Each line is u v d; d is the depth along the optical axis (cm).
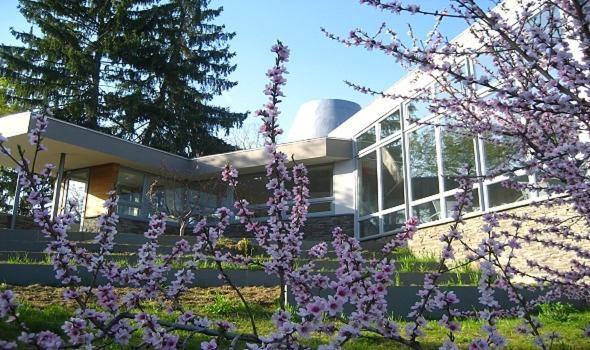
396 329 230
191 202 1382
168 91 2548
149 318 219
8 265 664
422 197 1145
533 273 723
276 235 282
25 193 266
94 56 2422
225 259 281
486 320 244
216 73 2664
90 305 412
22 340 199
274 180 288
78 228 1506
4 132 1220
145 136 2439
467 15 310
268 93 277
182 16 2591
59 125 1294
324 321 237
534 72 368
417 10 307
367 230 1387
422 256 1048
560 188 364
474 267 824
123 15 2392
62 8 2388
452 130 446
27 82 2288
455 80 305
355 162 1474
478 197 917
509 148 445
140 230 1506
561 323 571
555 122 369
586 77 278
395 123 1289
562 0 314
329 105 2328
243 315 591
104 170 1509
